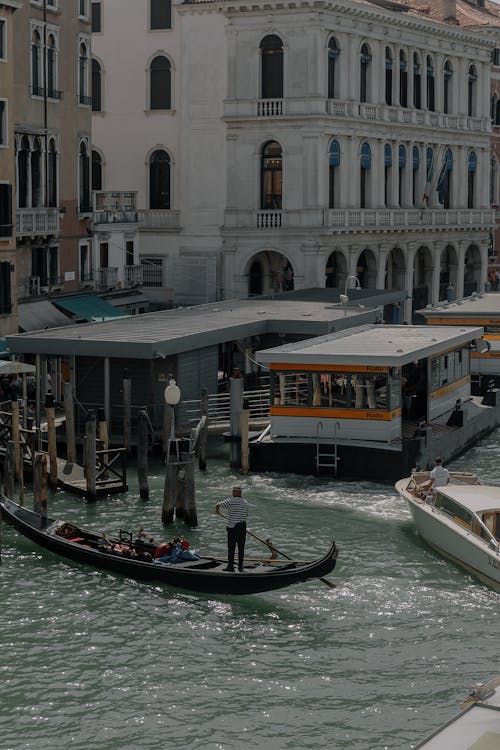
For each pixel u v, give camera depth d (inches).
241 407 1879.9
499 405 2298.2
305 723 1084.5
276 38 3061.0
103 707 1111.0
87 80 2736.2
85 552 1434.5
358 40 3186.5
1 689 1141.7
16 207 2420.0
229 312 2400.3
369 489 1770.4
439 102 3609.7
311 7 3002.0
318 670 1186.6
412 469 1803.6
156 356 1913.1
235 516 1355.8
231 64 3100.4
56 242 2618.1
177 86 3191.4
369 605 1338.6
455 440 2003.0
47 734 1065.5
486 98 3853.3
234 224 3142.2
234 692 1140.5
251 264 3193.9
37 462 1594.5
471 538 1418.6
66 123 2647.6
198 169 3181.6
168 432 1791.3
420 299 3595.0
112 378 2001.7
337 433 1833.2
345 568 1445.6
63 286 2655.0
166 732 1069.8
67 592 1369.3
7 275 2357.3
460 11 3941.9
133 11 3211.1
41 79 2536.9
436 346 1972.2
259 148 3102.9
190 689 1146.0
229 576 1342.3
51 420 1759.4
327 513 1653.5
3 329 2348.7
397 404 1840.6
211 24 3125.0
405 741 1055.6
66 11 2625.5
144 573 1389.0
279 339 2288.4
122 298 2847.0
